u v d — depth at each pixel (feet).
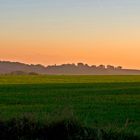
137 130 75.72
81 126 59.72
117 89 250.37
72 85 309.83
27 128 58.65
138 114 114.62
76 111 123.03
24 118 60.34
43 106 140.56
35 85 312.91
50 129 58.80
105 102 158.81
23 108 131.64
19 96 192.54
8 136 57.67
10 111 118.93
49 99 174.81
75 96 193.06
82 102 159.22
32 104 149.89
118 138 58.49
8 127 58.39
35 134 58.13
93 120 98.48
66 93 215.10
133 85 305.53
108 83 346.33
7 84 334.03
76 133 58.39
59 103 154.81
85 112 119.85
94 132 58.44
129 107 137.39
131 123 91.86
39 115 63.98
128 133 60.23
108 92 221.87
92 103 154.40
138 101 162.81
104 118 103.65
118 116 108.78
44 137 57.93
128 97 184.65
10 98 179.63
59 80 445.78
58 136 58.13
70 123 59.52
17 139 57.11
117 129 61.11
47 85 312.09
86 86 292.20
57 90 243.81
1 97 185.68
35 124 59.26
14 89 255.70
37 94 207.62
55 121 59.67
